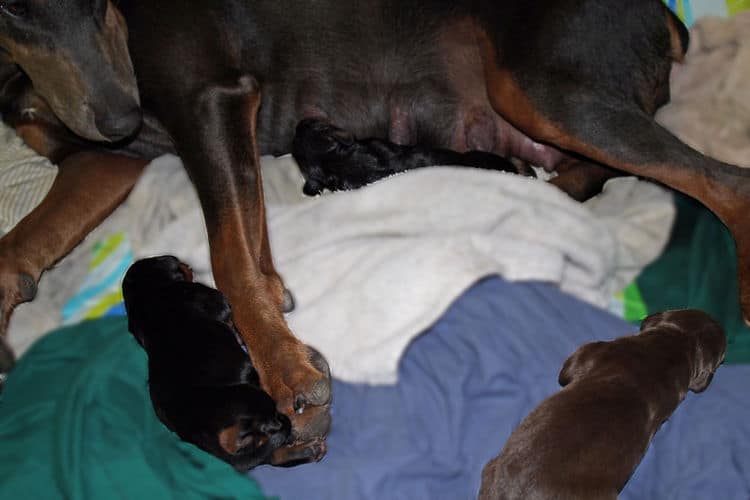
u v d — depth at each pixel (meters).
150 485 0.82
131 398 0.89
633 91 1.00
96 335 0.96
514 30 0.99
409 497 0.81
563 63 0.98
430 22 1.05
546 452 0.75
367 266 0.94
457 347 0.89
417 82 1.08
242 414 0.80
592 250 0.96
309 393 0.83
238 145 0.96
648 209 1.02
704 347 0.86
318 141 1.05
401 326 0.90
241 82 0.99
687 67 1.14
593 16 0.98
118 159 1.08
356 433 0.86
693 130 1.09
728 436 0.84
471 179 1.00
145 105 1.01
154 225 1.04
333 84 1.08
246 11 1.03
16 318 0.98
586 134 0.98
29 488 0.82
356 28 1.05
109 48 0.96
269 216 1.01
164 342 0.85
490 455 0.83
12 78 1.06
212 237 0.93
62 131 1.07
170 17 0.99
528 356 0.89
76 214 1.04
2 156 1.12
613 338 0.90
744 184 0.94
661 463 0.84
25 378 0.92
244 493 0.82
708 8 1.20
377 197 1.00
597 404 0.78
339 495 0.81
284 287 0.93
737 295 0.96
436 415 0.85
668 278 0.98
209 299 0.88
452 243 0.93
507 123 1.08
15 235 1.00
